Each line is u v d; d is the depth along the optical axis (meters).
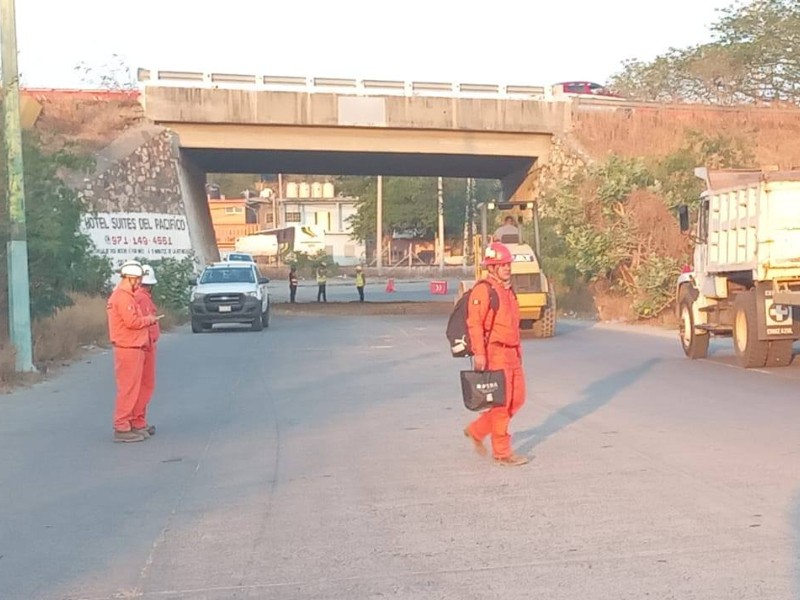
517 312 9.77
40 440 12.08
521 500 8.32
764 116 46.41
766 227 16.77
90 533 7.83
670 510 7.82
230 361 21.27
